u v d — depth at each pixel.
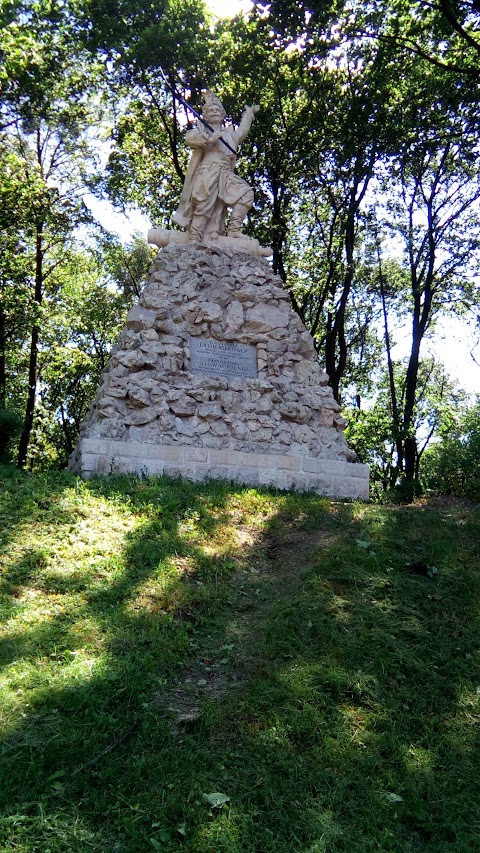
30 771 5.36
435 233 23.78
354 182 22.22
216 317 14.27
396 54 18.31
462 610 8.38
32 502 10.09
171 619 7.74
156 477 11.81
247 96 20.83
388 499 15.25
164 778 5.51
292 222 24.59
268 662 7.12
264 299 14.88
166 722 6.17
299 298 25.50
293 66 18.06
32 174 22.56
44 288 27.00
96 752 5.68
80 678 6.45
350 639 7.59
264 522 10.74
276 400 13.99
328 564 8.98
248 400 13.70
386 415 25.55
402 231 23.59
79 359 28.92
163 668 6.95
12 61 17.52
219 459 12.87
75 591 8.11
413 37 17.84
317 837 5.27
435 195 23.56
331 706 6.62
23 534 9.23
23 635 7.08
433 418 27.30
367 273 25.94
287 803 5.54
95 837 4.93
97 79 21.80
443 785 6.02
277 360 14.41
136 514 10.34
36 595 7.95
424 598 8.52
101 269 28.12
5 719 5.86
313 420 14.16
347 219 23.23
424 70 19.22
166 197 24.73
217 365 14.02
